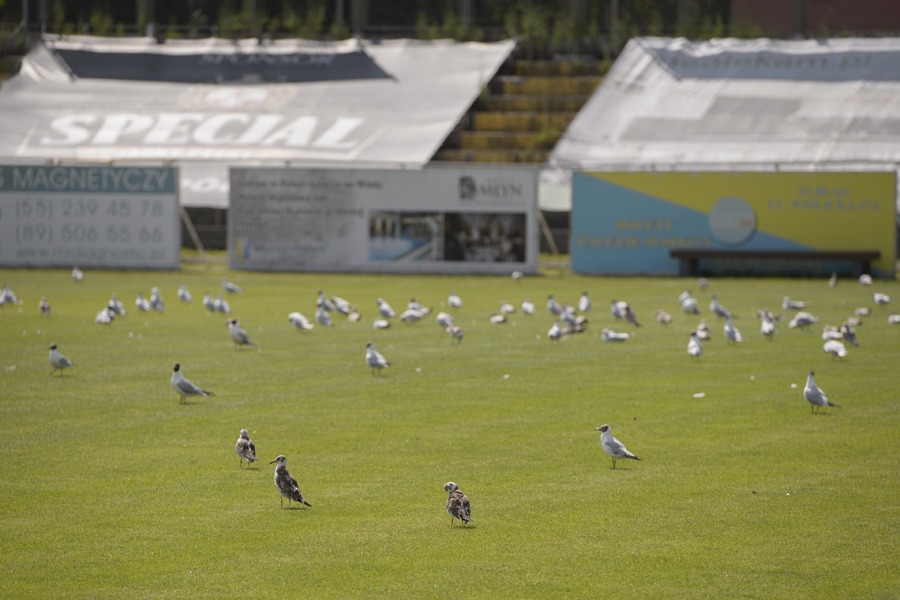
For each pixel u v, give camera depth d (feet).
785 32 322.55
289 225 207.92
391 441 68.49
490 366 98.17
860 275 193.47
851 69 254.27
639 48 272.51
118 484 58.34
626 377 92.17
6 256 210.79
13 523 51.70
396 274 203.72
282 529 50.98
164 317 135.64
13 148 250.78
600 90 260.62
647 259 202.80
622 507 54.60
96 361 99.35
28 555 47.44
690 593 43.65
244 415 76.07
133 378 90.38
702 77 260.01
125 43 299.38
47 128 259.39
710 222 199.82
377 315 139.54
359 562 46.78
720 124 242.58
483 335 120.47
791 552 48.14
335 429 71.77
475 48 288.51
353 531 50.75
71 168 208.44
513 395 83.97
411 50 288.71
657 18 326.03
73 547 48.44
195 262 221.66
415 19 371.56
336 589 43.80
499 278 196.44
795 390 85.40
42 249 210.38
